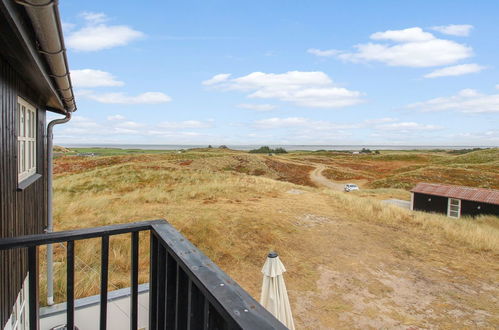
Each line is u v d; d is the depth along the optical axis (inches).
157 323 57.0
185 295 48.0
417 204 847.1
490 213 718.5
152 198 633.6
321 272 351.3
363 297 300.7
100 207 553.0
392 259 395.2
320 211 613.3
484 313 274.7
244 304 32.5
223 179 961.5
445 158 2832.2
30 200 160.4
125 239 387.2
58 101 171.3
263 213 550.3
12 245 49.4
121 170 1056.2
